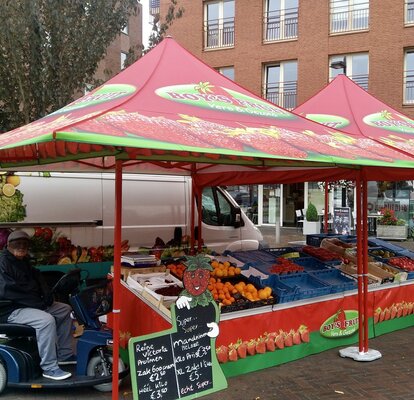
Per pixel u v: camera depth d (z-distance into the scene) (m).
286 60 22.14
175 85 4.55
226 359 4.90
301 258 7.14
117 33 10.18
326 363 5.49
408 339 6.46
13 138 3.47
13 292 4.57
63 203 6.87
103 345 4.54
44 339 4.47
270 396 4.64
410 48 20.02
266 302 5.22
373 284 6.49
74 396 4.62
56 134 2.84
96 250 7.11
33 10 8.61
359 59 20.97
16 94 9.34
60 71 9.29
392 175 6.79
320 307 5.77
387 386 4.90
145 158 4.00
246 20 22.64
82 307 4.62
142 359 3.91
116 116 3.54
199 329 4.27
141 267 5.88
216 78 5.06
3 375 4.44
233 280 5.86
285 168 6.39
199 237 7.50
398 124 6.90
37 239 6.58
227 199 8.92
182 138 3.39
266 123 4.67
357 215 5.64
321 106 7.15
